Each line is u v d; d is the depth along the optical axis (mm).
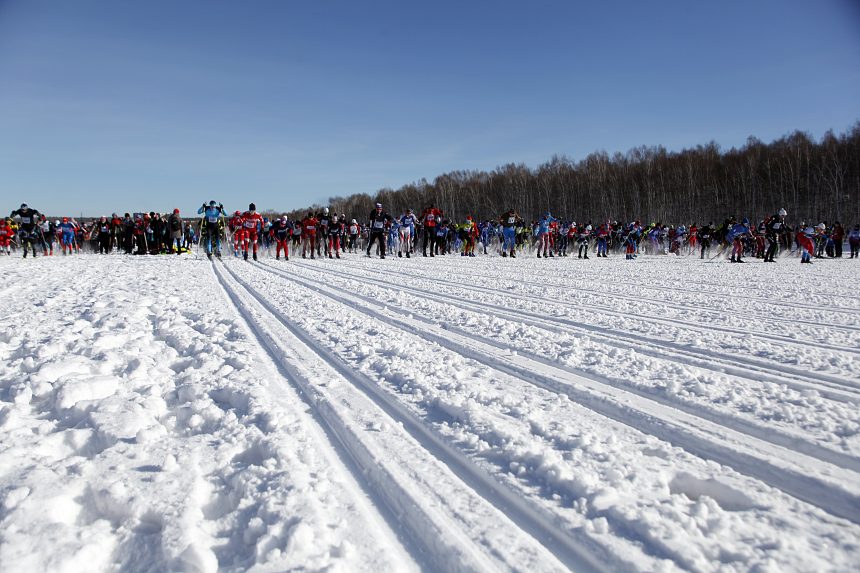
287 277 11883
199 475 2391
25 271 13281
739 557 1763
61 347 4680
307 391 3686
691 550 1794
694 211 64312
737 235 20031
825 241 26547
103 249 26609
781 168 60344
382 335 5363
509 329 5551
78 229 28594
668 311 6816
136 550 1900
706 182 67188
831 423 2850
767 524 1972
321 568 1715
